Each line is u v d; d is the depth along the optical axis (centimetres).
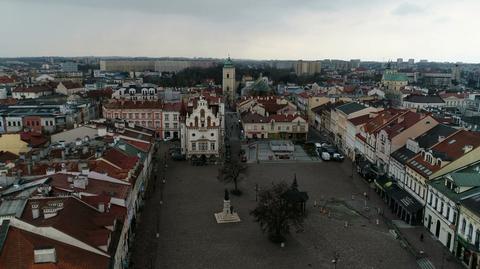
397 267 7719
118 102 19512
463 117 17975
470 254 7588
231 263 7825
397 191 10656
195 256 8069
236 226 9475
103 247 5712
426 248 8469
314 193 11744
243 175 13438
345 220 9831
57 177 7981
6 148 11956
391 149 11994
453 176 8562
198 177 13312
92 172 8306
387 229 9388
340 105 19600
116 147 10906
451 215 8350
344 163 15262
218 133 15538
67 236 5347
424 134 11869
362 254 8200
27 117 16162
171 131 19450
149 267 7619
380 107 19325
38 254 4709
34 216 6056
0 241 4831
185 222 9675
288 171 14088
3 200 6644
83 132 12794
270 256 8100
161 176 13375
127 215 7856
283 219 8512
